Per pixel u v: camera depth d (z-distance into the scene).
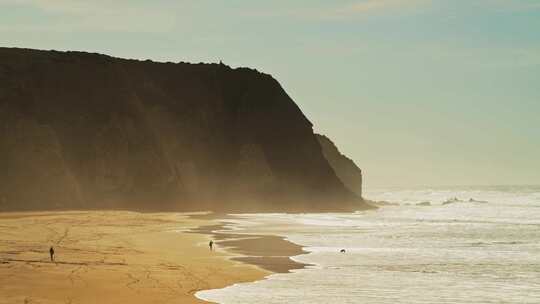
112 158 121.50
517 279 40.94
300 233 74.12
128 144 125.06
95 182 117.94
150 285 35.25
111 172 120.06
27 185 107.56
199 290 35.16
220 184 139.38
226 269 43.16
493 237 72.44
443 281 39.84
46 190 109.00
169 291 34.09
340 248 58.19
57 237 57.75
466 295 35.44
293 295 34.56
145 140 128.38
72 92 128.38
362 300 33.69
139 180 123.00
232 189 138.12
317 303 32.69
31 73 126.44
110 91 133.38
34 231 62.81
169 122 141.12
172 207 121.62
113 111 128.88
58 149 114.31
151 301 31.39
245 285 37.19
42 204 106.88
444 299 34.31
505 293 36.09
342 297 34.31
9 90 120.00
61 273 36.97
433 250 57.56
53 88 126.75
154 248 54.09
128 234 66.12
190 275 39.44
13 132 112.31
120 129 125.81
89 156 119.81
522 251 57.50
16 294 31.34
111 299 31.28
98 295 32.00
